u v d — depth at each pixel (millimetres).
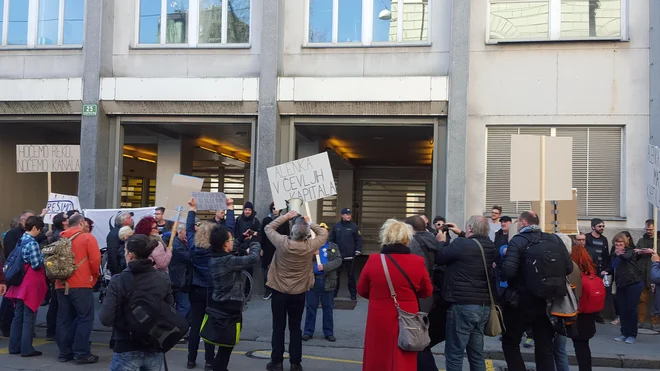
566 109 12602
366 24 13547
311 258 7500
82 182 13727
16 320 8398
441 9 13281
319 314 11859
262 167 13266
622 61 12461
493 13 13109
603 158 12555
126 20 14250
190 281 7719
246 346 9305
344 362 8422
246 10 13984
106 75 14070
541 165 7555
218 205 11047
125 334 5020
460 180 12547
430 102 12836
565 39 12641
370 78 13039
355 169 24438
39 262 8164
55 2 14586
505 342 6715
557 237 6586
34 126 16250
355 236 13336
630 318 9789
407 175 24562
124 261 8422
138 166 20438
